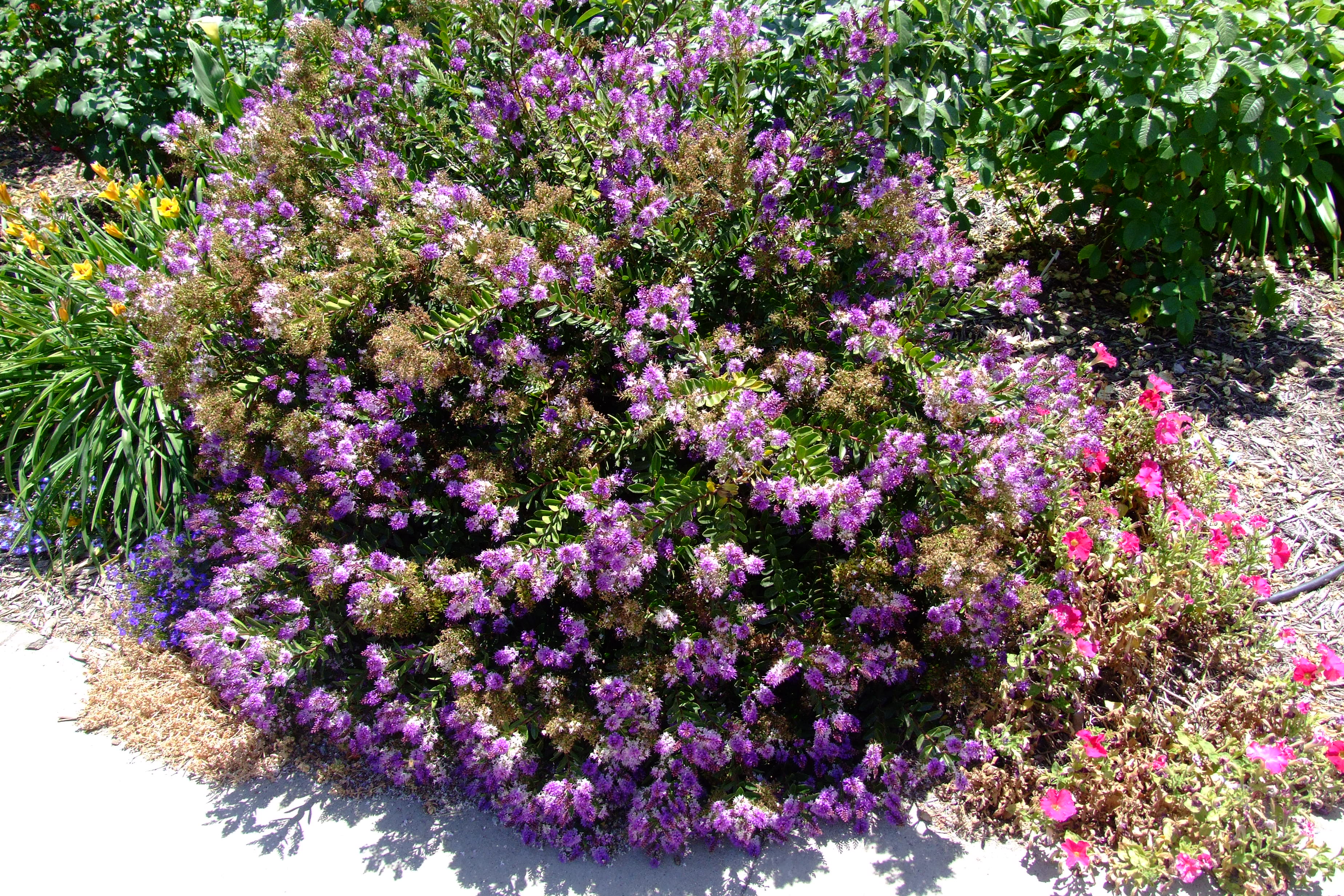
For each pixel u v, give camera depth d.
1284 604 2.78
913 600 2.54
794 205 2.81
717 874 2.29
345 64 3.12
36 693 2.87
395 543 2.74
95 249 3.88
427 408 2.71
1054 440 2.55
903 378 2.55
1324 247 4.08
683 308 2.38
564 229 2.61
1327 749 2.21
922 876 2.25
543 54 2.84
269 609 2.72
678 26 3.26
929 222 2.77
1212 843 2.19
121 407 3.33
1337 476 3.09
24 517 3.39
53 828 2.49
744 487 2.46
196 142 3.39
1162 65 3.28
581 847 2.38
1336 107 3.54
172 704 2.82
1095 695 2.60
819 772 2.44
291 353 2.76
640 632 2.25
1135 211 3.54
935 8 3.12
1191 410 3.38
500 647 2.55
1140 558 2.64
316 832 2.46
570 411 2.42
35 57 4.57
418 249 2.62
